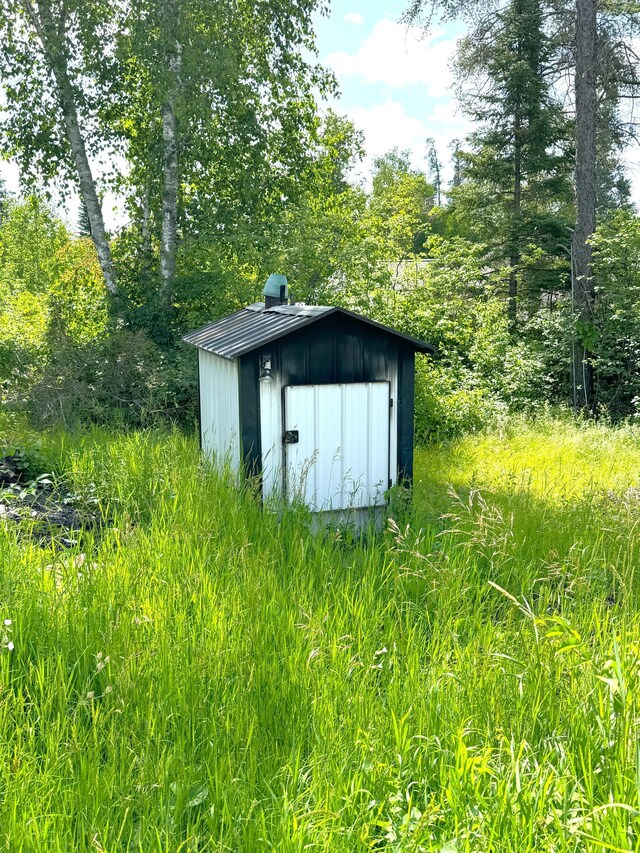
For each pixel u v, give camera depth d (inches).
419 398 536.1
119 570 188.1
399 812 113.7
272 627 167.0
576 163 723.4
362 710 136.5
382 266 694.5
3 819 106.4
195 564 199.0
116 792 115.9
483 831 102.8
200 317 631.2
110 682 145.1
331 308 297.3
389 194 1039.0
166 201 653.9
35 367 559.8
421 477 386.9
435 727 131.9
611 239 666.2
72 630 159.8
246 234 671.8
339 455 309.9
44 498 303.0
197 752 131.1
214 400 348.5
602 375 707.4
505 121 934.4
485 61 823.1
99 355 552.4
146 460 310.8
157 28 631.8
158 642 155.8
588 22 702.5
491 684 140.1
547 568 220.4
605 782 112.3
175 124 645.9
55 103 642.2
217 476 285.4
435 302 685.3
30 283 1085.1
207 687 145.4
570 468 424.2
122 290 659.4
